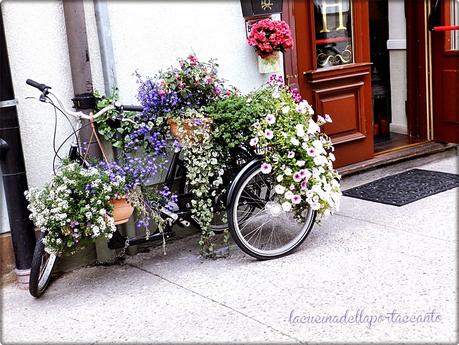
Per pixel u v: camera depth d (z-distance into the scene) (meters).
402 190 5.27
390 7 6.66
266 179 4.10
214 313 3.38
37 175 4.02
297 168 3.94
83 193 3.63
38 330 3.37
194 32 4.52
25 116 3.94
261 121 3.99
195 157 3.97
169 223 4.01
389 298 3.37
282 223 4.54
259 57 4.79
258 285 3.68
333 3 5.48
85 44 4.00
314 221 4.18
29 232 3.92
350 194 5.27
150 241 4.00
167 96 4.00
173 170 4.15
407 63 6.56
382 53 6.93
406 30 6.50
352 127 5.69
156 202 3.96
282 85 4.39
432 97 6.42
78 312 3.55
